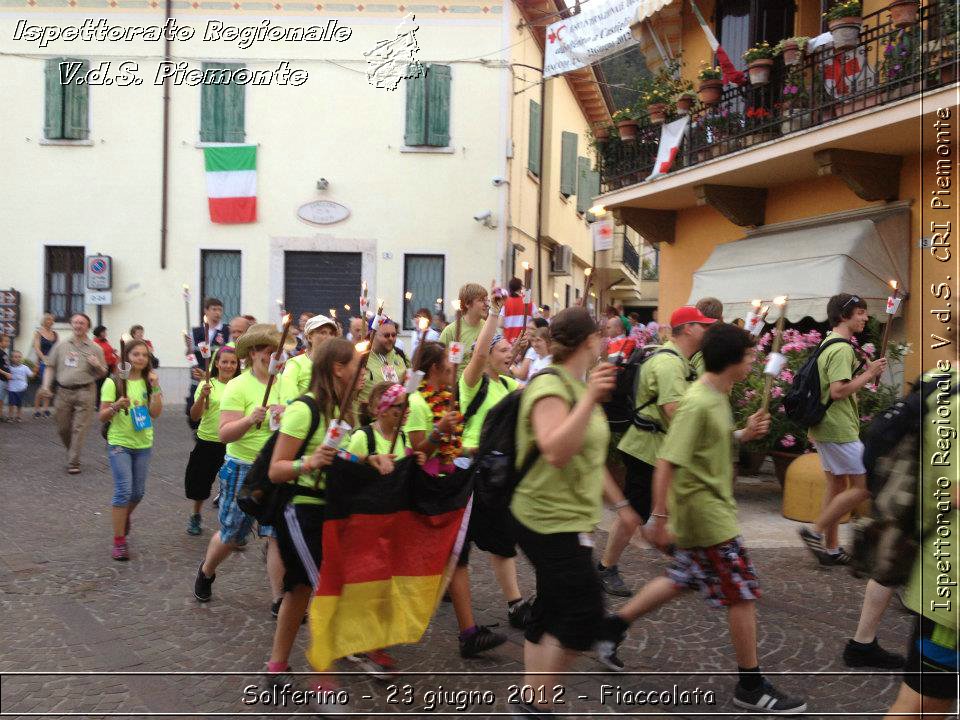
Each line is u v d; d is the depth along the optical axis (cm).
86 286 1881
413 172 1906
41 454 1229
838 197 1147
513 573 534
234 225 1916
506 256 1911
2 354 1566
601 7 1412
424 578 447
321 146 1906
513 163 1938
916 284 1019
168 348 1916
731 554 412
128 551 700
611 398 598
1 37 1902
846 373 623
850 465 638
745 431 443
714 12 1372
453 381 487
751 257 1205
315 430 415
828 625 534
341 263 1922
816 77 1063
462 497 452
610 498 432
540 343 693
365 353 385
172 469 1121
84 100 1903
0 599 588
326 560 411
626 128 1399
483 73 1897
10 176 1916
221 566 674
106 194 1916
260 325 562
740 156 1141
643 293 3600
